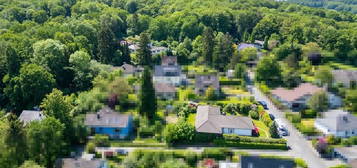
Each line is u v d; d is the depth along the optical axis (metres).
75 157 67.19
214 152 67.88
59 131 64.62
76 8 190.12
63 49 106.38
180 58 140.38
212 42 133.62
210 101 95.81
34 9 176.38
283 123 84.19
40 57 102.31
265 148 72.50
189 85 111.62
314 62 134.62
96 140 73.44
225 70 125.06
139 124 81.75
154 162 64.69
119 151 70.06
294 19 188.00
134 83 107.88
